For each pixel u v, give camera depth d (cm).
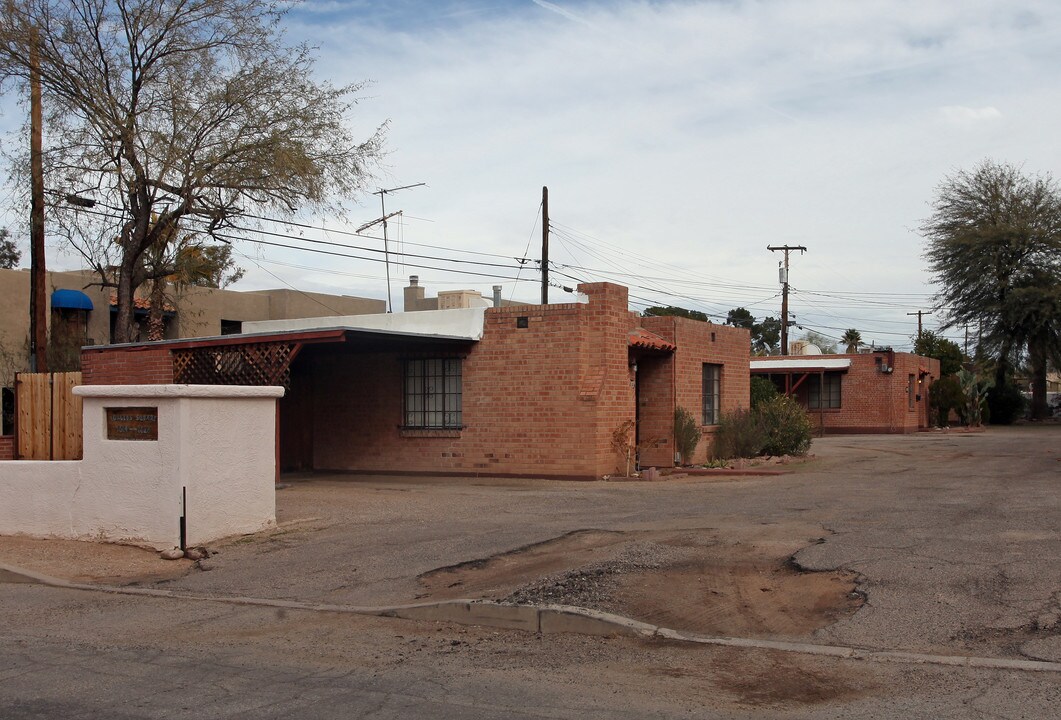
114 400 1226
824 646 711
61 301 2712
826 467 2173
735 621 791
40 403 1738
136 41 2145
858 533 1091
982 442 3269
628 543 1089
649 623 782
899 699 596
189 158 2152
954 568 890
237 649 758
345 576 1020
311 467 2220
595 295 1934
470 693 624
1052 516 1171
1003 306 5034
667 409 2222
